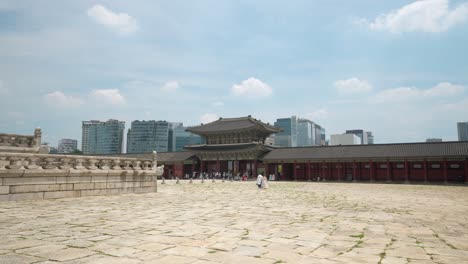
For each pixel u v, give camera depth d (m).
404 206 21.83
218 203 22.30
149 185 30.03
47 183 21.48
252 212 17.55
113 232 11.33
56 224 12.75
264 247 9.51
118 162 27.02
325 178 73.75
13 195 19.73
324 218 15.70
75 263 7.60
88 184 24.19
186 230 11.91
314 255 8.71
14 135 30.50
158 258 8.16
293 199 26.70
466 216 16.92
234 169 88.00
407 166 63.22
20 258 7.97
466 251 9.30
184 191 35.34
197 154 92.75
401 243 10.29
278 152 82.44
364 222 14.55
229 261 7.98
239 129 88.31
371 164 66.88
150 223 13.31
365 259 8.37
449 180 61.06
